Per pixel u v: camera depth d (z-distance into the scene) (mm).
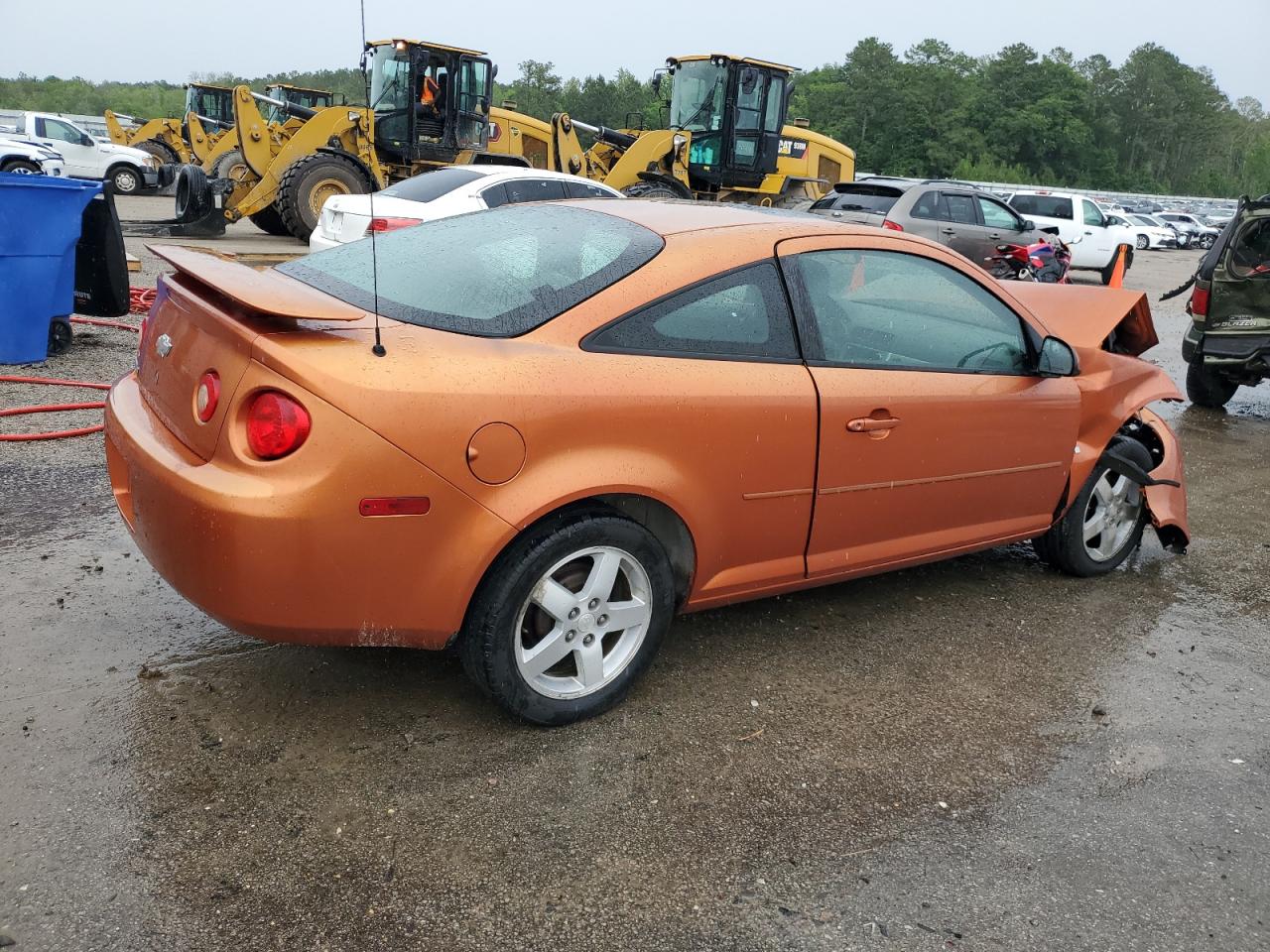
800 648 3705
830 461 3332
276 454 2443
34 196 6371
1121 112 125562
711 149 17188
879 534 3621
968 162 97812
